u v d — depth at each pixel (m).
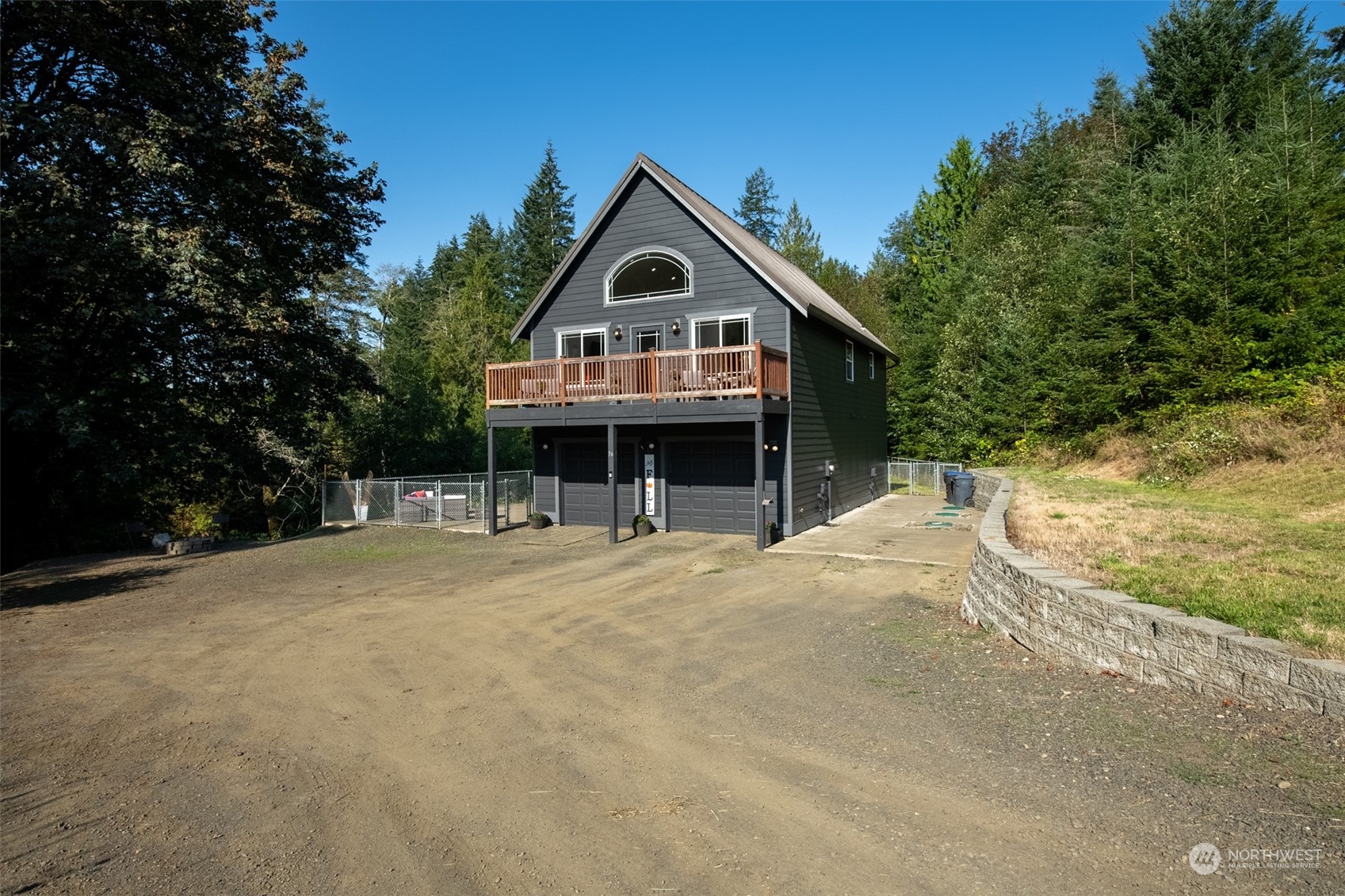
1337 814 3.75
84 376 17.00
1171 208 20.55
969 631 8.10
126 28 15.21
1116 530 9.93
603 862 3.86
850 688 6.49
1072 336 24.28
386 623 9.74
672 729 5.74
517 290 57.34
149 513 25.78
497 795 4.71
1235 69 27.36
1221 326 18.12
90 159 14.58
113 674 7.71
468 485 21.72
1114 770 4.47
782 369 16.55
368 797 4.75
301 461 24.28
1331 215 19.05
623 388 16.81
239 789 4.93
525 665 7.68
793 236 54.97
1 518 17.47
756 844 3.97
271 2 17.36
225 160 16.38
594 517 19.38
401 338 36.59
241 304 14.86
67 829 4.42
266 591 12.19
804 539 16.11
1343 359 16.11
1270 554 7.81
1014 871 3.56
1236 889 3.28
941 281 40.19
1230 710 4.97
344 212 19.28
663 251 18.20
